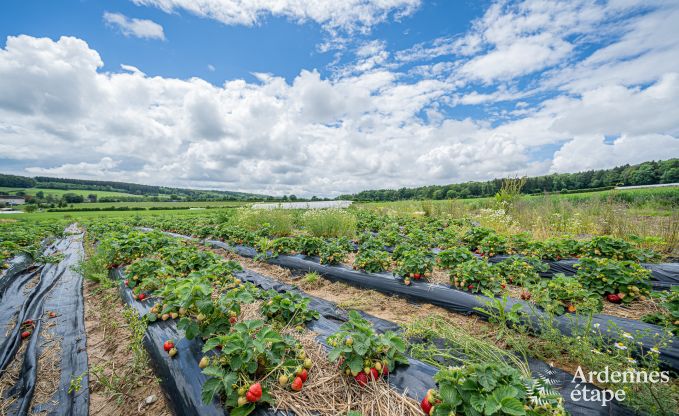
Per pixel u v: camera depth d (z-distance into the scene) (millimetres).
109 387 3096
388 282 5938
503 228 10359
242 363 2650
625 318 4180
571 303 4070
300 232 13297
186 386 2900
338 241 8219
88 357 3863
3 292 6703
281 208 14531
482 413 2064
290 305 3988
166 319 3982
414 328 3941
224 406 2562
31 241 13523
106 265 7121
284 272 7574
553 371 3076
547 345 3369
